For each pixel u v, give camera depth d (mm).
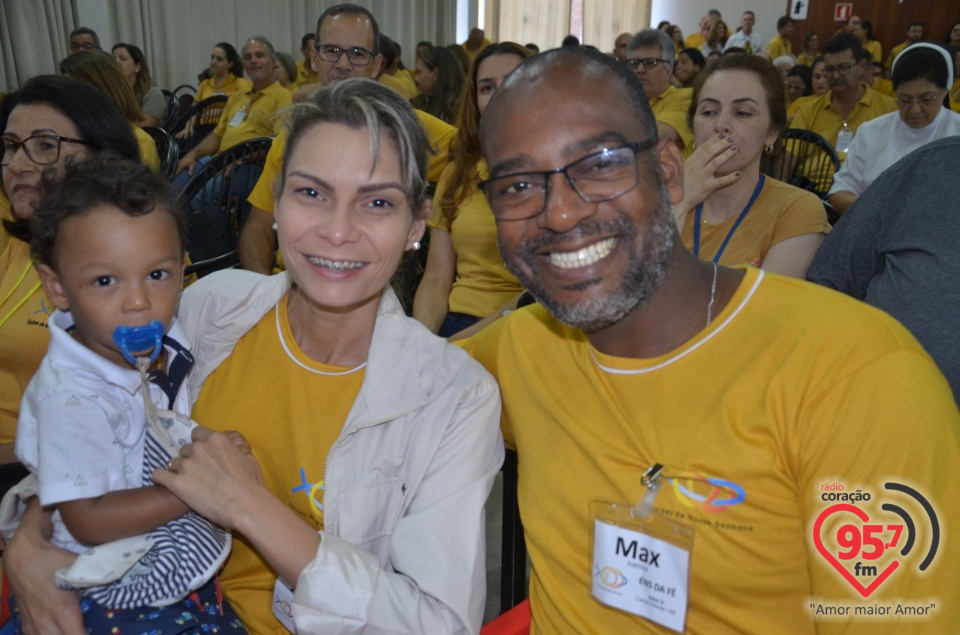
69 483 1011
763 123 2100
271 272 2938
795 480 897
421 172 1089
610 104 927
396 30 10914
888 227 1399
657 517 953
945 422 819
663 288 962
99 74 3291
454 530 1053
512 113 949
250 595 1205
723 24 12680
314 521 1145
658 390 969
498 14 12703
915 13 11781
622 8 13805
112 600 1021
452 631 1011
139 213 1072
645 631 991
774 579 918
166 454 1094
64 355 1079
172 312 1146
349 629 985
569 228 931
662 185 964
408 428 1112
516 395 1143
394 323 1155
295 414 1159
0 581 1289
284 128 1081
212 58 7602
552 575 1086
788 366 890
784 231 2059
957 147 1345
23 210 1556
